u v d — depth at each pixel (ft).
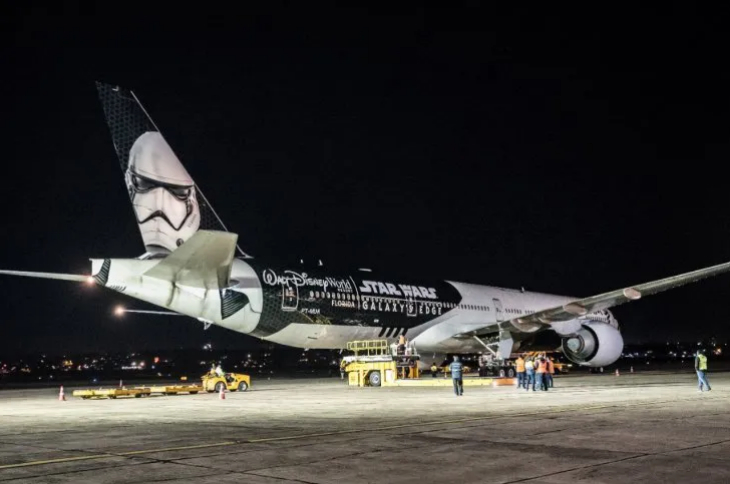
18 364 584.40
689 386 90.43
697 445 34.24
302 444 35.96
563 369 176.55
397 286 106.63
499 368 105.09
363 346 103.65
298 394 83.35
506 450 33.24
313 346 98.68
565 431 40.04
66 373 323.16
